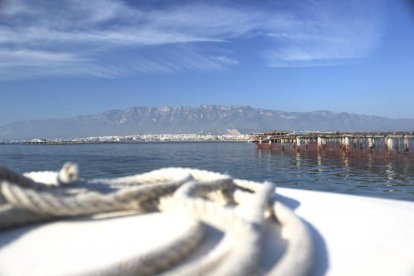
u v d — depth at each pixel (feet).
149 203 6.51
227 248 4.53
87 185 7.17
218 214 5.14
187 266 4.16
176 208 5.78
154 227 5.70
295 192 10.02
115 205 6.09
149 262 4.05
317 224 6.92
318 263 5.15
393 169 99.86
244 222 4.88
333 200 8.89
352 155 149.48
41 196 5.72
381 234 6.32
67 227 5.87
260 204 6.17
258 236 4.60
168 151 270.26
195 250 4.87
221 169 113.09
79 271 4.15
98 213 6.23
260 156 173.99
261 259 4.69
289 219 5.96
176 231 5.43
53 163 151.53
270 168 112.27
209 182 7.14
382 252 5.53
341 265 5.08
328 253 5.49
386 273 4.87
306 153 172.86
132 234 5.42
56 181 7.54
